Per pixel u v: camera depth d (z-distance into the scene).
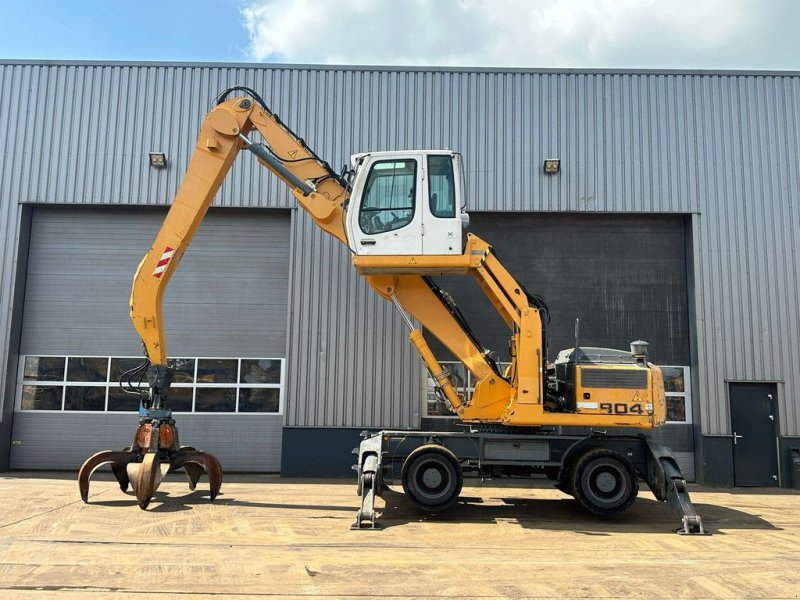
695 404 12.33
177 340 12.63
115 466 9.33
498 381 8.97
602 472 8.43
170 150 12.73
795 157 12.71
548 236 12.80
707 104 12.81
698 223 12.54
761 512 9.30
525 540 7.18
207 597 4.95
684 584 5.48
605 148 12.66
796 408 12.06
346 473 11.96
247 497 9.67
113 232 12.92
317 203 9.28
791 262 12.45
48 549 6.37
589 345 12.52
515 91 12.78
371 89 12.81
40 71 12.91
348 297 12.41
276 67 12.86
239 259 12.85
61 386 12.54
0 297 12.39
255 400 12.53
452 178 8.72
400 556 6.32
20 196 12.65
